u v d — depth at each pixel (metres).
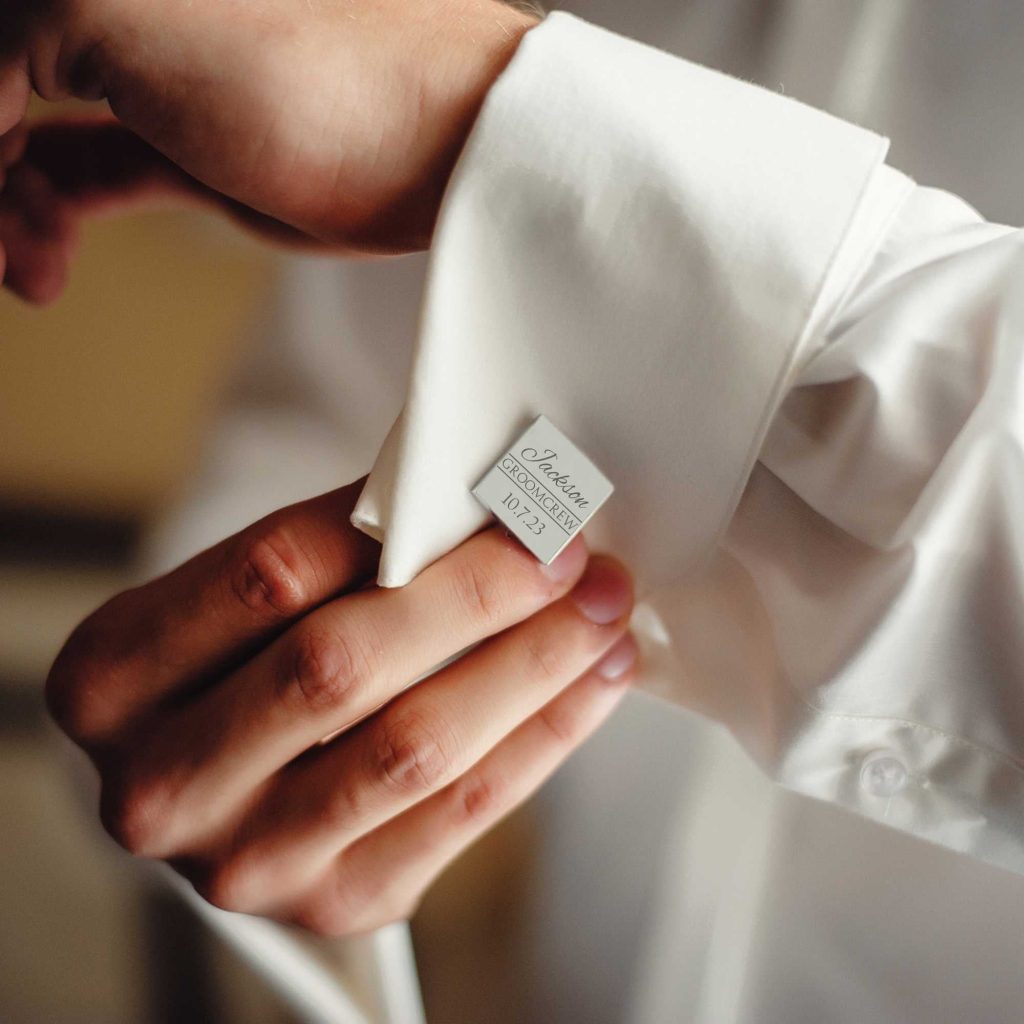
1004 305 0.22
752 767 0.34
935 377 0.22
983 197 0.36
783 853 0.33
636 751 0.35
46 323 0.51
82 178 0.35
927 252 0.24
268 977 0.35
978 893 0.32
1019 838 0.25
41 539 0.45
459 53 0.25
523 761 0.30
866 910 0.32
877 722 0.25
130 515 0.46
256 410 0.40
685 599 0.27
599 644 0.27
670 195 0.23
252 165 0.26
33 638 0.42
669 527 0.25
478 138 0.23
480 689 0.27
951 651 0.24
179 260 0.53
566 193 0.23
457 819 0.29
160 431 0.48
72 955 0.36
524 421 0.24
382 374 0.39
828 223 0.23
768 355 0.23
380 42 0.25
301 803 0.27
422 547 0.24
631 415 0.24
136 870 0.36
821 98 0.37
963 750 0.25
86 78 0.27
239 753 0.27
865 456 0.23
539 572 0.25
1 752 0.39
